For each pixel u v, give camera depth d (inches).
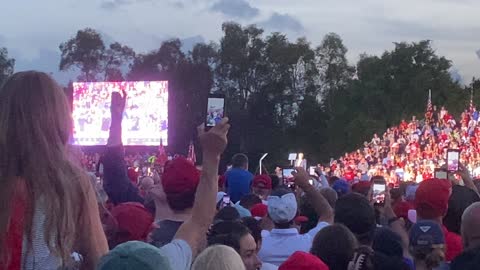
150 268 128.0
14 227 132.2
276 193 293.1
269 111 2844.5
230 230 243.4
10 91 139.3
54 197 133.3
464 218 224.7
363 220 265.7
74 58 2837.1
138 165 1144.8
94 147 1012.5
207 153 170.6
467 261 209.2
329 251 237.1
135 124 1546.5
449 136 1590.8
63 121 140.8
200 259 167.3
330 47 3115.2
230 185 485.7
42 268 132.8
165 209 226.8
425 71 2711.6
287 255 288.2
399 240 243.9
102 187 253.4
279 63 2970.0
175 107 2122.3
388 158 1695.4
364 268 225.9
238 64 2965.1
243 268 168.6
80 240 137.7
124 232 202.8
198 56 2967.5
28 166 134.0
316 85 3085.6
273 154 2701.8
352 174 1498.5
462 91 2699.3
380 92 2738.7
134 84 1523.1
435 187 292.5
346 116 2805.1
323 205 316.8
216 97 223.3
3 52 2544.3
